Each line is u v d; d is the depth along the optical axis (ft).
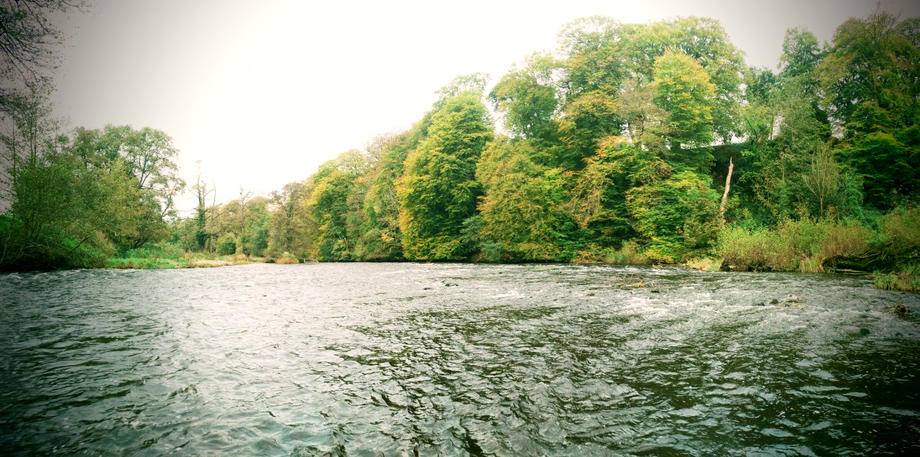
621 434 14.70
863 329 28.60
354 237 200.54
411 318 35.96
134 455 13.30
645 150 117.19
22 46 48.44
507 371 21.71
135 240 150.82
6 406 17.02
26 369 21.89
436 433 14.90
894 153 107.04
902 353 23.45
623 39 138.92
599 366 22.27
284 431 15.07
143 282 71.36
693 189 105.40
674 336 28.32
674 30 139.23
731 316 34.78
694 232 100.68
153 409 16.99
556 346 26.30
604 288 54.60
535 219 124.57
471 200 151.02
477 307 41.27
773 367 21.53
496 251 131.85
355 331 31.19
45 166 92.48
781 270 77.46
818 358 22.82
